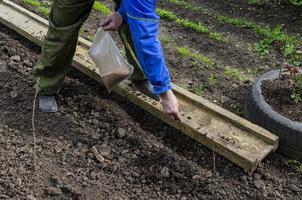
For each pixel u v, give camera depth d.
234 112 2.50
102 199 2.07
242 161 2.15
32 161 2.21
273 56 2.99
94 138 2.33
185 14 3.50
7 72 2.74
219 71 2.83
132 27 1.95
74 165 2.20
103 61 2.27
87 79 2.67
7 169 2.16
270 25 3.39
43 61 2.39
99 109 2.46
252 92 2.38
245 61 2.94
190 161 2.24
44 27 3.04
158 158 2.23
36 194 2.07
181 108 2.39
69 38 2.30
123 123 2.40
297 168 2.21
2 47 2.96
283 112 2.28
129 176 2.16
